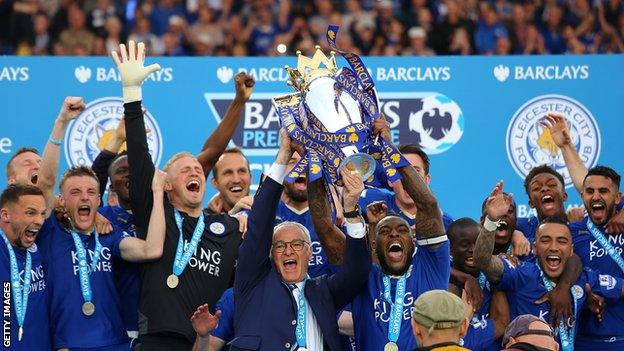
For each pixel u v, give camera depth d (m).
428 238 15.73
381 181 15.26
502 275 16.86
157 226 16.06
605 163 20.03
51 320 16.34
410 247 15.80
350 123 14.76
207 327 15.24
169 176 16.52
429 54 24.95
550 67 20.03
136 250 16.19
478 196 19.95
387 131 14.94
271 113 19.98
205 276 16.25
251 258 15.48
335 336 15.52
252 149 19.91
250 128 19.95
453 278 16.89
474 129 19.98
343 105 14.83
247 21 25.55
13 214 16.02
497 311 16.92
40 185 16.59
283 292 15.55
